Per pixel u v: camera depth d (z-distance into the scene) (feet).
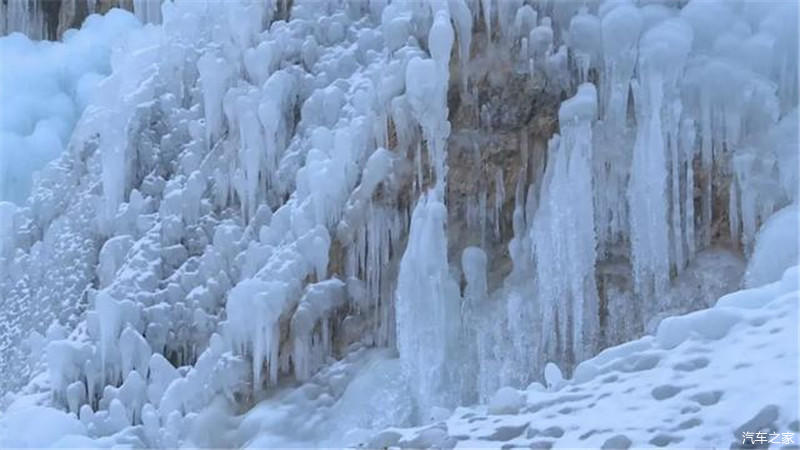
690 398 33.76
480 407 39.75
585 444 33.68
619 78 45.34
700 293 43.80
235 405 47.93
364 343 48.01
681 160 44.70
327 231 47.96
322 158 48.80
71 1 77.82
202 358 48.08
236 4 55.88
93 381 51.08
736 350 35.04
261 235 49.65
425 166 47.93
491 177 47.60
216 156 54.13
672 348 37.01
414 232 45.91
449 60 48.37
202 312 50.62
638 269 44.37
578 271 44.86
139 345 50.62
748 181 43.62
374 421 45.32
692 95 44.62
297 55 53.88
